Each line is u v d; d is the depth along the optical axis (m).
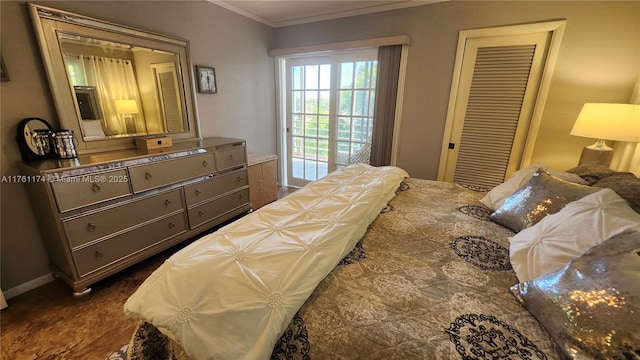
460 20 2.53
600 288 0.70
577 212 1.04
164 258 2.17
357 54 3.15
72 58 1.77
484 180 2.81
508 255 1.16
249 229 1.11
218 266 0.83
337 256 1.02
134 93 2.14
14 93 1.59
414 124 2.98
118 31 1.97
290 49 3.34
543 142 2.47
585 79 2.22
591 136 1.92
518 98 2.50
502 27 2.38
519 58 2.41
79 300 1.69
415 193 1.92
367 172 2.06
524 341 0.71
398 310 0.81
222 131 3.05
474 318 0.79
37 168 1.47
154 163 1.92
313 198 1.50
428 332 0.73
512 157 2.65
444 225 1.43
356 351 0.70
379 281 0.95
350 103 3.36
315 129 3.74
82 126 1.86
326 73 3.44
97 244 1.68
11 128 1.60
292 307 0.77
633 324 0.60
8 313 1.59
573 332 0.67
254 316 0.72
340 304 0.83
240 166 2.73
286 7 2.93
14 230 1.68
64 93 1.75
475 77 2.61
